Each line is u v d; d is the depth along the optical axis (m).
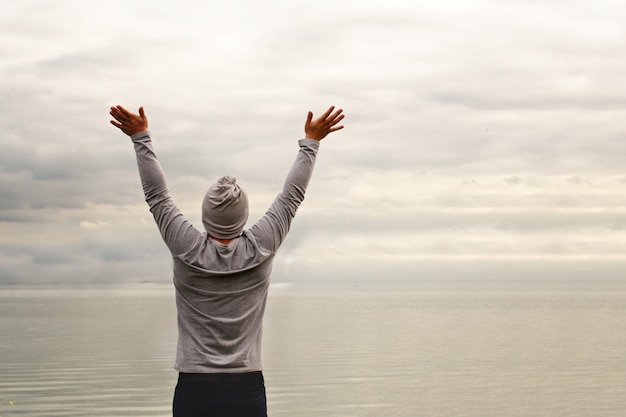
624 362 44.97
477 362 44.75
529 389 31.89
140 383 31.78
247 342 3.87
